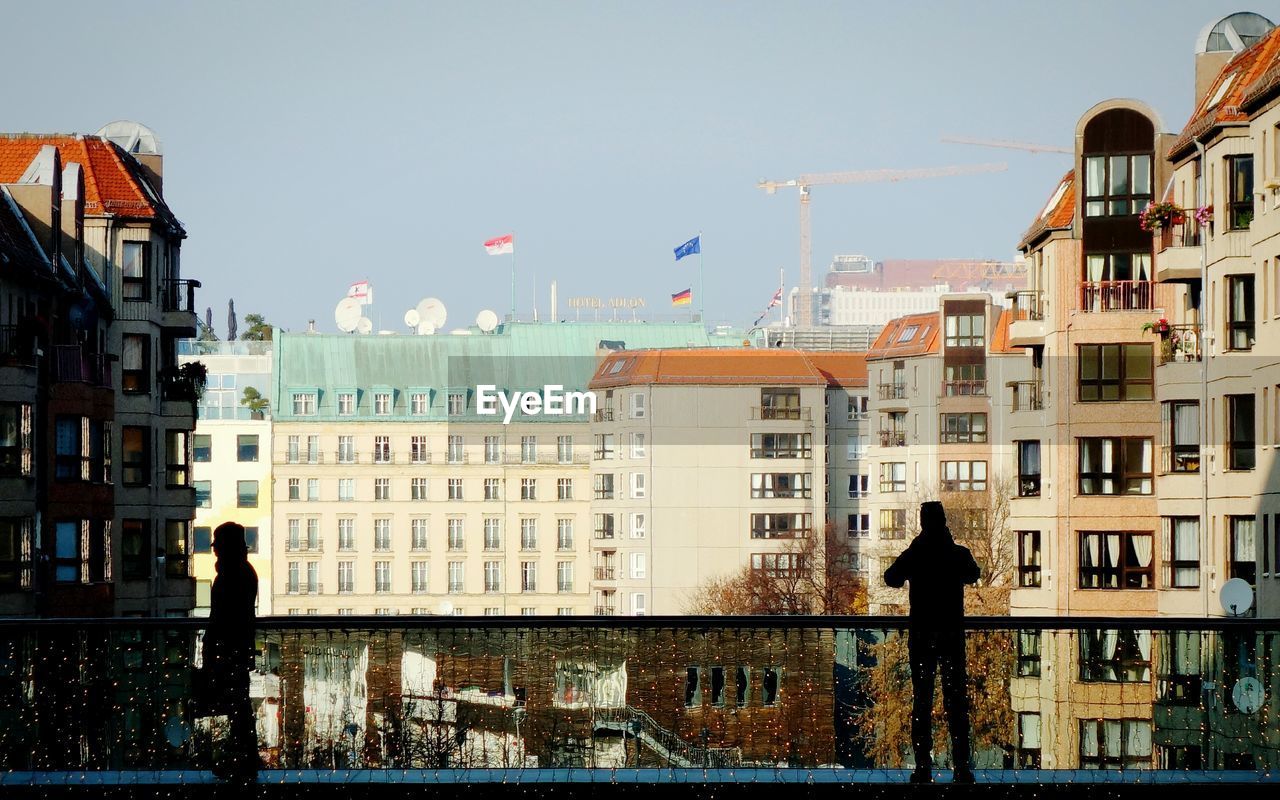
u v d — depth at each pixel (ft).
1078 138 479.82
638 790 177.88
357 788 177.68
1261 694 212.43
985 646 220.64
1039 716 205.98
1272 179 368.68
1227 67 427.74
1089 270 478.59
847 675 221.46
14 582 408.67
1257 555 376.48
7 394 406.21
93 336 492.95
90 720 195.72
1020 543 502.79
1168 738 195.93
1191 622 214.07
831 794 177.27
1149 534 468.75
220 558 189.67
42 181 467.93
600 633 225.56
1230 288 392.88
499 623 224.33
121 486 515.09
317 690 220.23
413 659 225.76
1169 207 410.93
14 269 414.62
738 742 195.83
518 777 178.19
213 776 179.42
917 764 180.45
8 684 210.79
